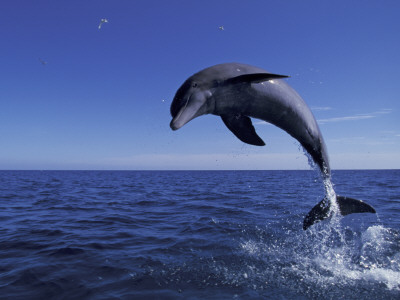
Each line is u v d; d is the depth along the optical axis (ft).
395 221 35.76
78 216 41.65
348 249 25.16
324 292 17.30
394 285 18.31
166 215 42.29
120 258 22.84
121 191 85.97
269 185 107.76
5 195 70.90
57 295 16.78
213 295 16.83
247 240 27.76
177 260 22.39
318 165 18.95
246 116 15.67
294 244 26.58
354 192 75.72
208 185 112.68
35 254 24.00
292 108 16.03
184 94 13.74
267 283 18.48
